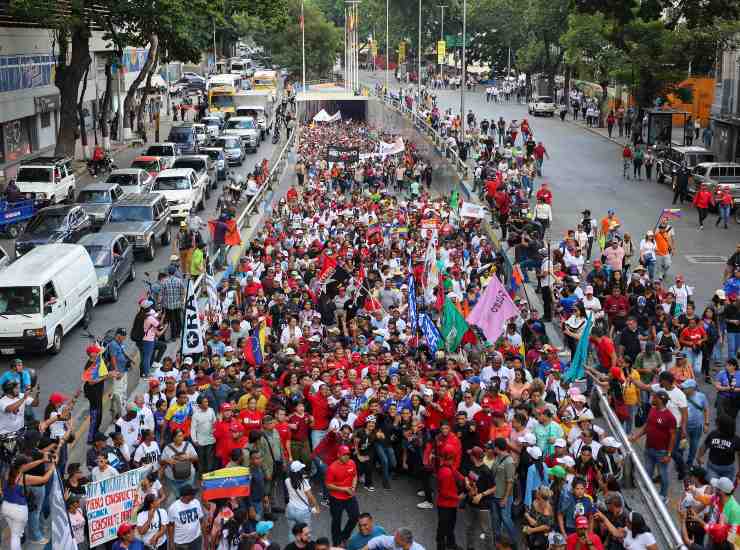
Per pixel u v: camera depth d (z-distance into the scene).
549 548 12.16
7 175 45.25
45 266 22.81
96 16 43.47
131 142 60.19
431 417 15.41
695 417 15.49
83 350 22.78
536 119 76.75
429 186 54.12
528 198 40.69
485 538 14.33
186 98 84.69
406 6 133.50
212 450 15.35
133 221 32.28
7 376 16.38
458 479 13.40
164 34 47.38
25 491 12.91
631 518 11.70
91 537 12.91
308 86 109.94
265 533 11.66
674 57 57.59
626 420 17.27
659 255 26.97
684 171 40.44
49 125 55.56
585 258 30.45
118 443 14.36
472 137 58.31
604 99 73.19
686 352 19.80
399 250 28.45
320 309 24.02
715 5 35.72
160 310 22.56
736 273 22.58
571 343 20.58
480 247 28.45
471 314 19.44
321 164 53.09
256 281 24.14
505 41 111.00
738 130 46.97
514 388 16.55
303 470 14.30
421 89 101.88
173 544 12.49
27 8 39.69
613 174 49.47
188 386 15.66
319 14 121.94
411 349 19.59
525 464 13.88
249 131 62.16
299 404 15.48
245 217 36.47
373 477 16.44
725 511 12.10
